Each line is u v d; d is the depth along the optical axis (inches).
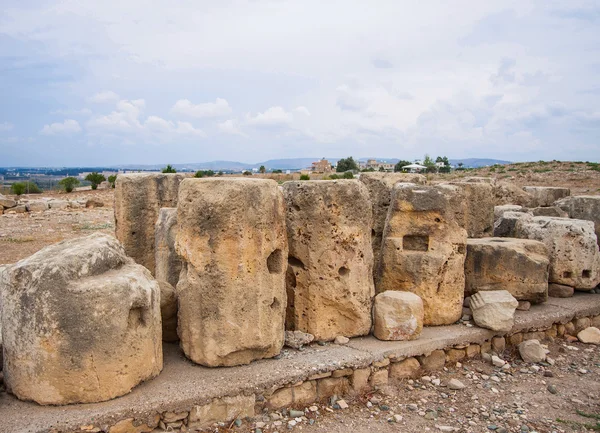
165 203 302.8
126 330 157.1
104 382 153.3
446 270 237.0
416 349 210.7
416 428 173.8
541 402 196.9
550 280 293.7
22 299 150.3
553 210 360.8
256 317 181.2
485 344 236.4
